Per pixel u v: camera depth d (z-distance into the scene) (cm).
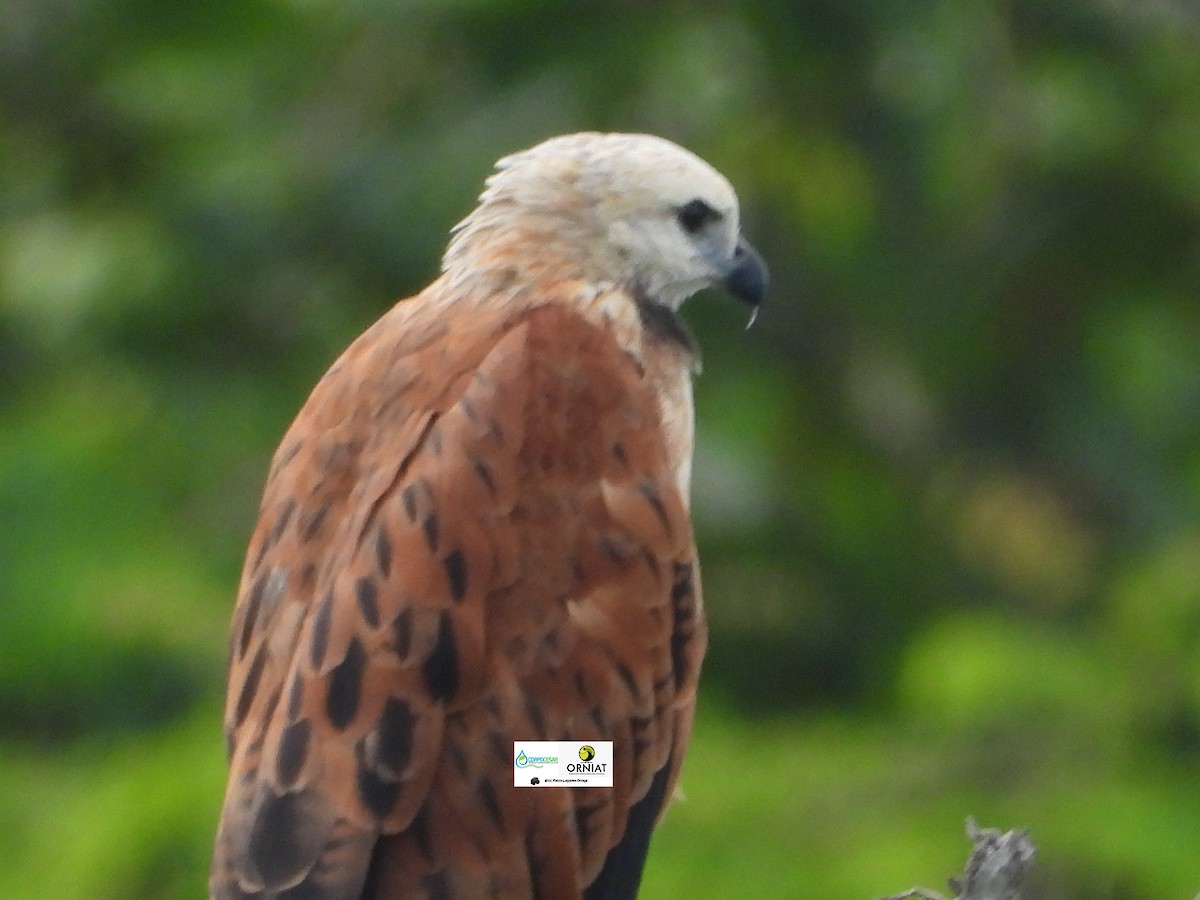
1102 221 1596
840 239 1541
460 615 654
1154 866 1155
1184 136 1572
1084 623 1416
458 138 1541
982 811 1198
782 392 1529
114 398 1546
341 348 1545
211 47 1666
